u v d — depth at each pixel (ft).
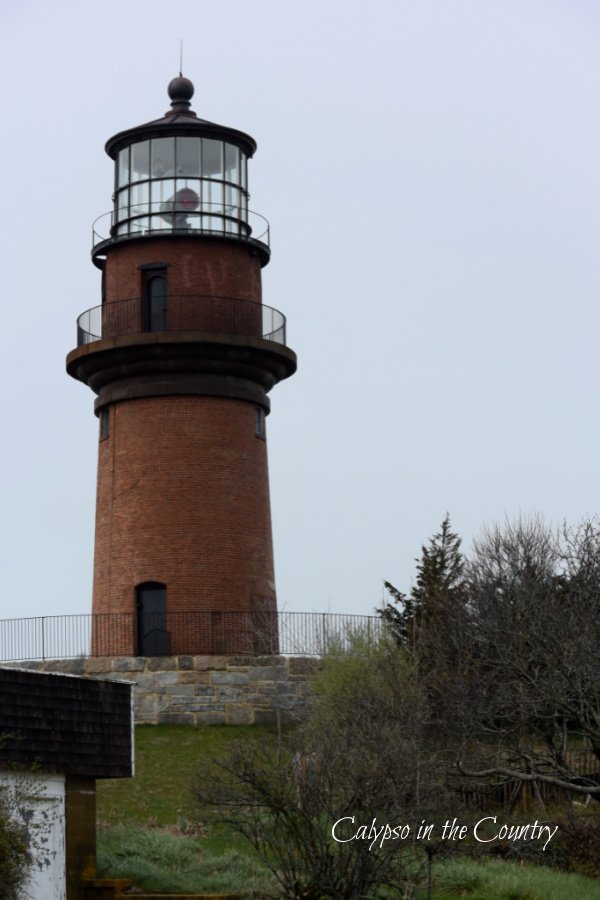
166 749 143.74
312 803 99.25
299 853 99.96
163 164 166.71
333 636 151.84
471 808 122.93
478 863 115.34
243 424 164.35
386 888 102.89
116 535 162.30
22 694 104.12
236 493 162.50
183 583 158.92
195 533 160.04
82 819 109.09
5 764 101.30
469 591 151.12
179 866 111.96
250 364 163.53
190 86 170.91
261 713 152.05
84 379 168.35
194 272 164.25
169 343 159.43
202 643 157.48
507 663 132.87
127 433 163.12
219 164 167.73
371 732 105.50
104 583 162.71
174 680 152.56
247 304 165.17
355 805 98.99
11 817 98.84
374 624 154.51
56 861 105.50
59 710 107.24
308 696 146.41
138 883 107.96
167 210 165.48
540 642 135.44
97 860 110.42
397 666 134.31
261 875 107.96
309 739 109.70
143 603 160.45
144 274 165.17
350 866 99.76
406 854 105.29
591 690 130.62
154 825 124.77
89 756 109.50
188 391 161.89
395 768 101.40
